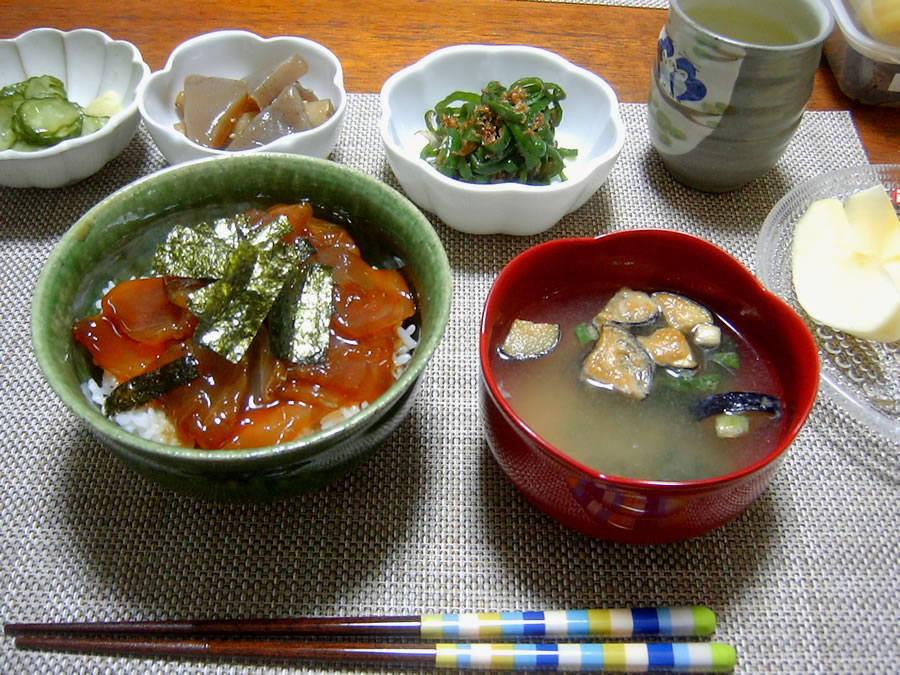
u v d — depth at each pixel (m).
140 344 0.28
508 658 0.25
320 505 0.29
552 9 0.48
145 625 0.26
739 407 0.28
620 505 0.24
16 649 0.26
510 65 0.41
